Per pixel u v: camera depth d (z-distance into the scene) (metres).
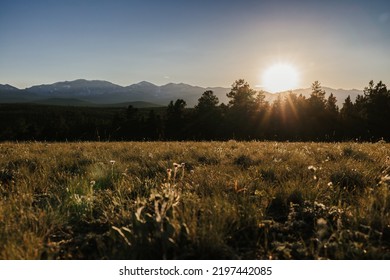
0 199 5.31
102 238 3.96
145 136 82.38
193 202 4.67
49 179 6.80
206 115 84.00
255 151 11.05
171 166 7.70
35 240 3.74
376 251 3.39
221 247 3.62
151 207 4.76
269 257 3.47
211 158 9.35
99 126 84.69
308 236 3.99
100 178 6.72
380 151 10.60
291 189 5.36
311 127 68.00
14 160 9.28
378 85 74.00
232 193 5.24
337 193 5.26
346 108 82.69
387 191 5.06
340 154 9.64
